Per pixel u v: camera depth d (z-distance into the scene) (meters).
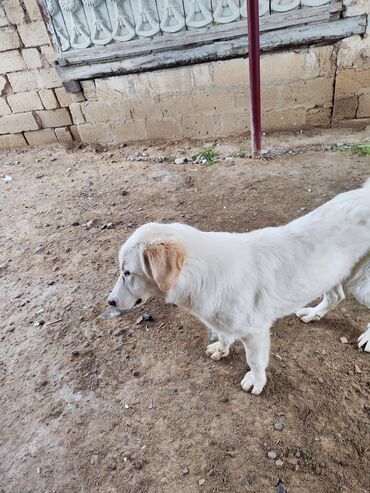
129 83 5.51
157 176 5.02
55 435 2.21
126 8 4.88
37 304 3.22
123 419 2.23
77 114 5.99
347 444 1.93
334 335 2.51
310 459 1.90
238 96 5.36
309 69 4.97
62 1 4.89
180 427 2.13
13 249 4.01
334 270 1.93
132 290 1.97
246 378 2.28
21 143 6.72
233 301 1.87
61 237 4.06
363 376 2.23
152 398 2.32
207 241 1.91
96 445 2.12
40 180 5.52
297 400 2.17
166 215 4.12
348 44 4.69
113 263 3.53
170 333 2.74
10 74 5.88
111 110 5.85
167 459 2.00
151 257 1.71
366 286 2.07
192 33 4.91
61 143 6.60
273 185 4.32
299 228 1.94
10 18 5.29
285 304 1.98
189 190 4.55
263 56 4.96
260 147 4.92
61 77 5.60
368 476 1.80
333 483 1.80
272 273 1.90
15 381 2.58
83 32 5.12
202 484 1.87
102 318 2.96
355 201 1.95
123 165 5.54
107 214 4.34
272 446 1.97
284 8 4.55
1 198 5.16
